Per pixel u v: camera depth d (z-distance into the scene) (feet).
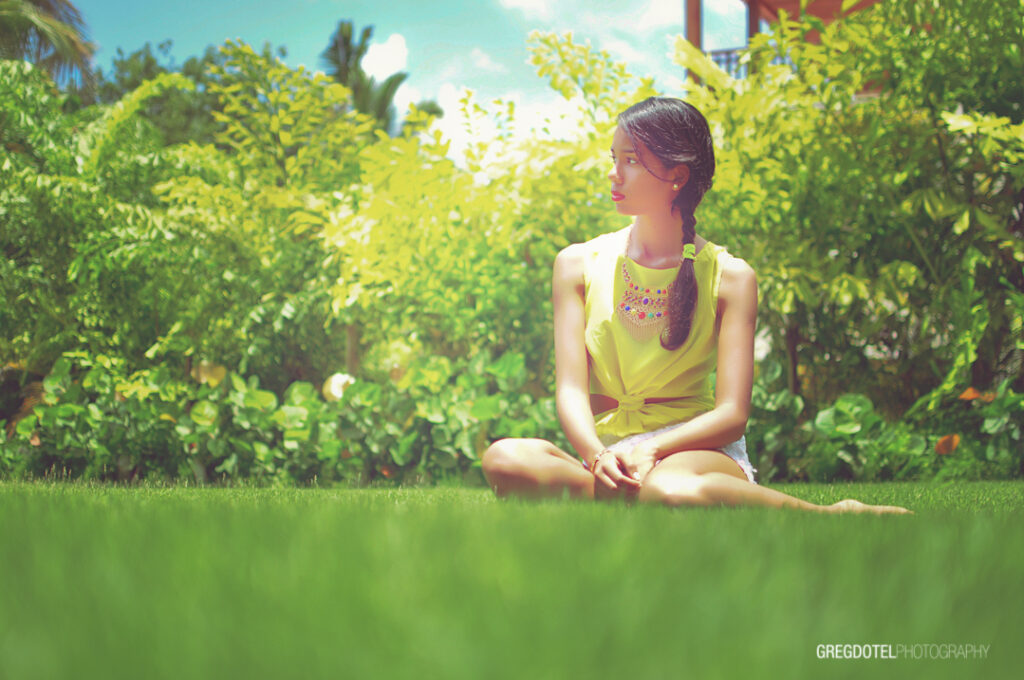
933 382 14.53
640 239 7.34
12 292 16.62
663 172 6.95
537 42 14.61
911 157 13.70
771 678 1.41
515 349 14.66
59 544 2.83
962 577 2.42
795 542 3.03
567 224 14.05
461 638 1.58
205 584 2.14
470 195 14.29
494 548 2.67
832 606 1.95
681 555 2.66
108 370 15.58
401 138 14.43
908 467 12.98
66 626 1.73
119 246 16.35
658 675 1.39
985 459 13.01
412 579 2.19
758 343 15.66
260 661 1.50
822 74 13.98
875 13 13.91
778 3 38.42
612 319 7.16
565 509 4.42
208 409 13.42
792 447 13.20
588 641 1.57
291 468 13.29
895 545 3.03
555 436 13.14
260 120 17.49
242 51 17.06
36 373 17.49
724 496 5.51
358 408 13.35
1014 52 13.04
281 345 17.17
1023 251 13.07
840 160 13.43
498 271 14.24
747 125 13.91
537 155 14.16
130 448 13.42
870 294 13.94
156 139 20.97
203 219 16.52
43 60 48.11
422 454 13.30
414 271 14.17
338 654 1.53
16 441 13.46
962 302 13.39
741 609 1.88
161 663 1.49
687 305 6.89
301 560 2.47
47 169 19.06
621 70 14.75
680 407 7.11
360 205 14.33
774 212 13.93
